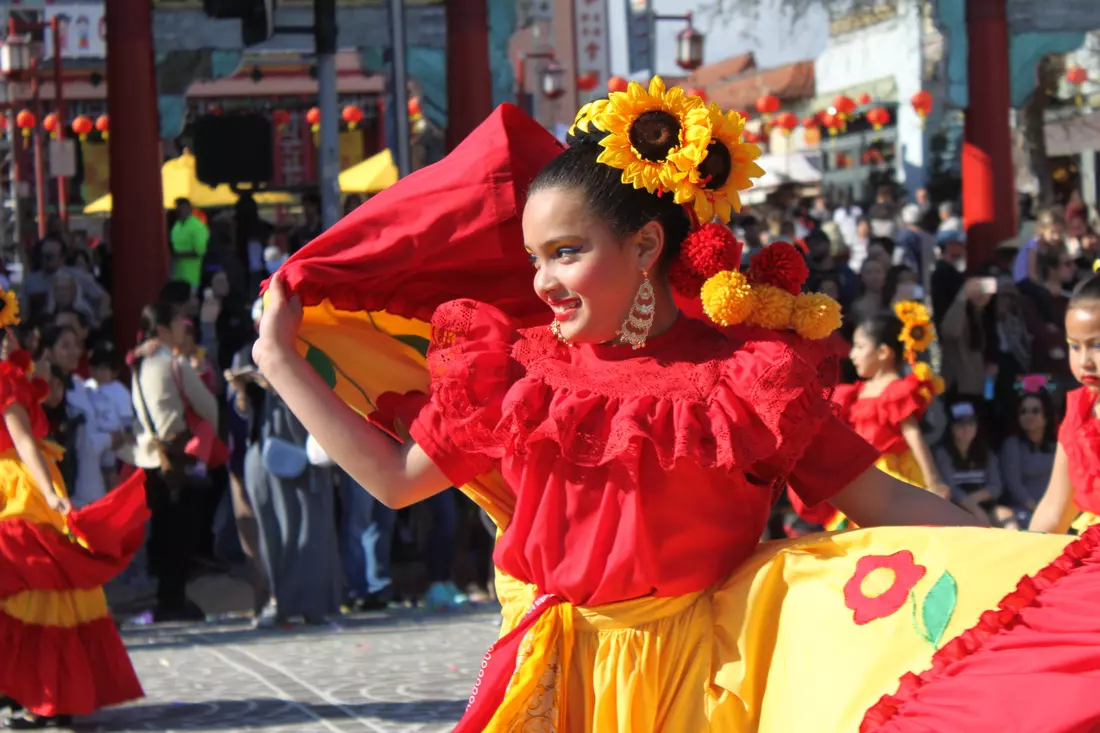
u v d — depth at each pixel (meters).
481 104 16.30
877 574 2.62
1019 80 18.23
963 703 2.41
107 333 15.05
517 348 2.92
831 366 2.85
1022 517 9.54
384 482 2.96
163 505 9.68
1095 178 24.56
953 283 13.70
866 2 21.48
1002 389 11.73
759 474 2.82
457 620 9.27
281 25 11.84
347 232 3.15
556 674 2.80
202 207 21.91
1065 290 13.76
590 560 2.75
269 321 3.04
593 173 2.76
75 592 6.60
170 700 7.10
